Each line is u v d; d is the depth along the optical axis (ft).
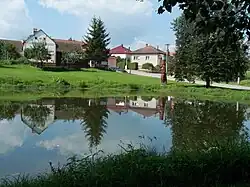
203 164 20.34
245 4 16.14
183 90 145.07
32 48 205.36
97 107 83.71
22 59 199.72
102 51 244.22
